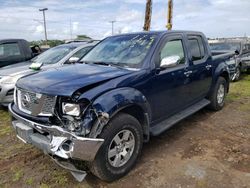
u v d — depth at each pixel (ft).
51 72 11.67
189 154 12.72
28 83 10.53
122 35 15.19
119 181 10.48
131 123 10.54
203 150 13.15
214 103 19.25
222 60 20.16
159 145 13.76
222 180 10.44
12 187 10.14
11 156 12.67
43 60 22.08
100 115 9.18
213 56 19.10
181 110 15.28
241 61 36.65
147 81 11.68
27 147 13.65
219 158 12.28
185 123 17.26
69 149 8.98
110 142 9.81
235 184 10.18
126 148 10.77
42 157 12.51
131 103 10.37
